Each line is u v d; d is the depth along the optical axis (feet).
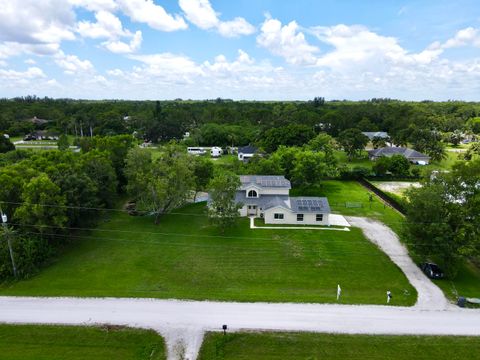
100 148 218.59
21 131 495.82
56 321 88.28
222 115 575.38
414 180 265.75
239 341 82.02
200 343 81.25
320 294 105.29
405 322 89.61
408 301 100.37
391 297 102.63
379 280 114.52
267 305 96.53
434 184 120.67
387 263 127.13
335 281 113.70
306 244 143.23
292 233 155.12
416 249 119.85
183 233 155.63
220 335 83.56
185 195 175.52
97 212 157.48
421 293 105.81
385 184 253.03
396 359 77.10
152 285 109.70
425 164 320.91
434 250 115.14
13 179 135.64
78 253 134.51
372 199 212.23
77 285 109.09
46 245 128.16
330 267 123.54
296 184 230.07
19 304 96.07
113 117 508.94
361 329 86.38
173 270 120.47
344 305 97.09
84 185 147.43
